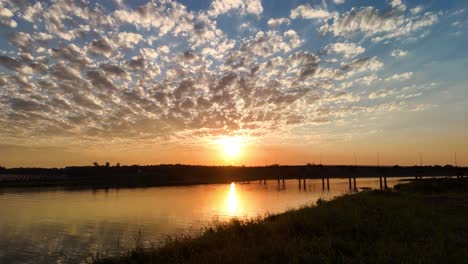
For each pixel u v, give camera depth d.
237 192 100.69
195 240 11.41
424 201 24.59
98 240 26.09
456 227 12.67
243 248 9.46
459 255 8.48
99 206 57.12
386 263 7.83
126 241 24.41
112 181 168.38
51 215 45.06
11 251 23.19
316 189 115.38
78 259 19.95
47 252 22.73
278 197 73.38
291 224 12.28
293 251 8.73
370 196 26.56
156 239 23.39
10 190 114.19
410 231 11.35
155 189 123.25
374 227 11.46
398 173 148.00
